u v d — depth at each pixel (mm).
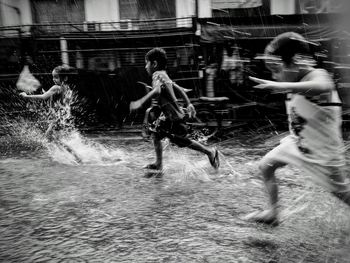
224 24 12922
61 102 6711
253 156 6828
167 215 3680
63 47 14141
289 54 2795
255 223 3361
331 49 6539
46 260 2736
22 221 3602
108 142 8789
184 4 14828
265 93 11797
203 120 9680
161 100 5262
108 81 12578
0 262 2715
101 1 15359
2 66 14359
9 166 6188
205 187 4707
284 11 14000
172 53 13398
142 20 14562
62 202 4191
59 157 6801
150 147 8000
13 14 15664
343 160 2834
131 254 2803
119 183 4977
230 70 12773
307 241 2941
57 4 15789
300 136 2904
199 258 2693
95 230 3324
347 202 2869
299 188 4547
